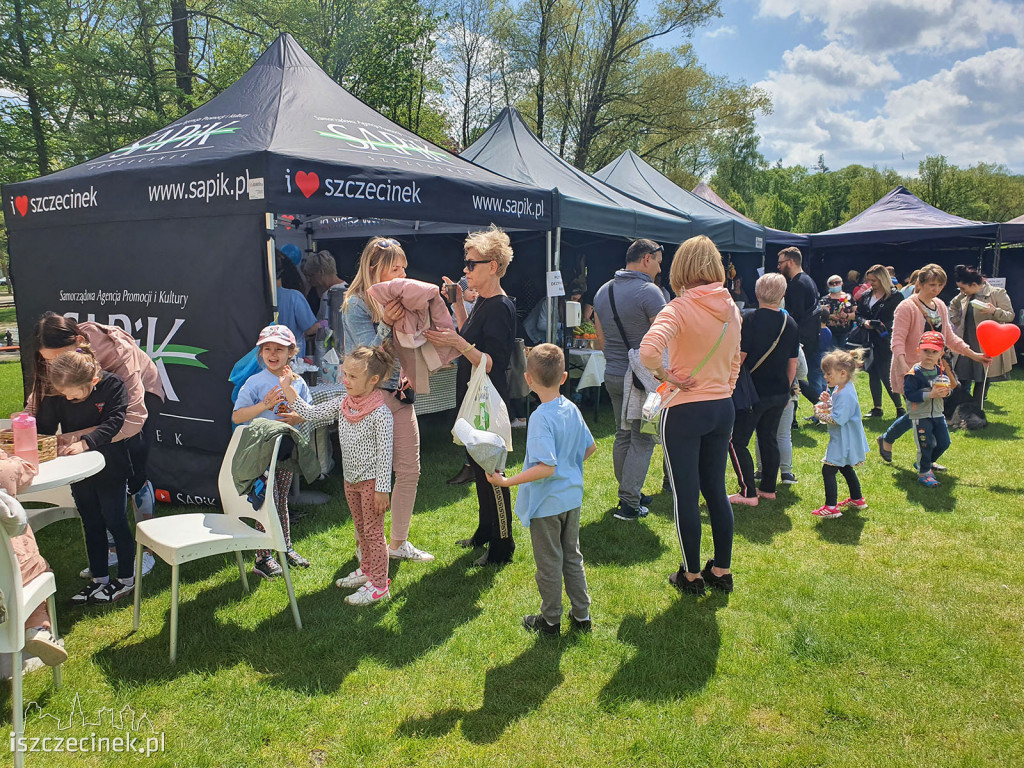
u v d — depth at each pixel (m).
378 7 19.80
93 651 2.92
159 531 2.98
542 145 8.72
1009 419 7.17
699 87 25.75
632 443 4.36
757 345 4.43
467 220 5.30
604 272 11.02
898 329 5.32
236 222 4.16
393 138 5.68
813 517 4.46
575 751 2.27
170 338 4.50
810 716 2.44
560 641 2.95
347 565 3.78
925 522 4.32
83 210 4.84
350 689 2.64
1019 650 2.82
